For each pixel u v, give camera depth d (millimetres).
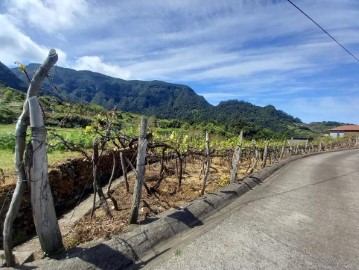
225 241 5887
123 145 7012
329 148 39344
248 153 16453
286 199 9484
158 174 9859
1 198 5930
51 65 3977
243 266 4973
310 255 5578
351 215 8148
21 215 6355
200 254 5254
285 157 23312
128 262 4734
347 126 89125
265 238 6203
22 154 3943
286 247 5859
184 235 6102
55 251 4375
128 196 7719
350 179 13781
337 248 5949
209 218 7262
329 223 7402
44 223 4203
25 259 4180
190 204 7316
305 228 6949
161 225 5898
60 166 7914
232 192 9328
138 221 5914
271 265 5090
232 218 7266
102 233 5281
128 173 10703
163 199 7660
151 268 4668
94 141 5781
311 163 20031
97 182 5918
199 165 13516
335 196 10211
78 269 4141
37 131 3947
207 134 8695
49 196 4234
